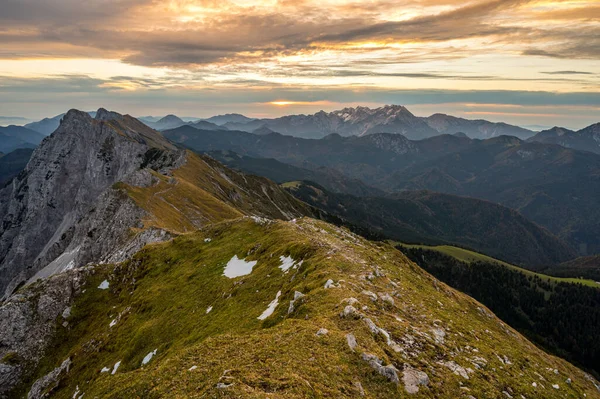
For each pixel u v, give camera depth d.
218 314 45.88
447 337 32.44
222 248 71.06
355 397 20.31
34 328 71.88
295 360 22.59
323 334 26.06
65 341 70.25
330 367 22.27
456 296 64.31
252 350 24.69
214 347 26.58
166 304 58.91
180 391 21.03
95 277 82.62
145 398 22.17
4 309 72.94
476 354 31.11
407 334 29.31
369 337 26.62
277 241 60.56
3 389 63.19
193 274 64.69
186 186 173.75
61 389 55.03
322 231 70.12
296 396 18.80
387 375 22.91
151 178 169.88
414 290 43.91
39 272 154.75
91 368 55.22
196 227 141.62
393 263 59.53
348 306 30.41
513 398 26.09
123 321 62.25
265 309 40.22
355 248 58.16
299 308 33.00
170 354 42.09
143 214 129.62
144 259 80.00
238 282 52.41
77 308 75.88
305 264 45.66
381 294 36.56
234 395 18.66
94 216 150.00
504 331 59.16
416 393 22.38
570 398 30.44
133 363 47.69
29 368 66.12
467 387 24.81
